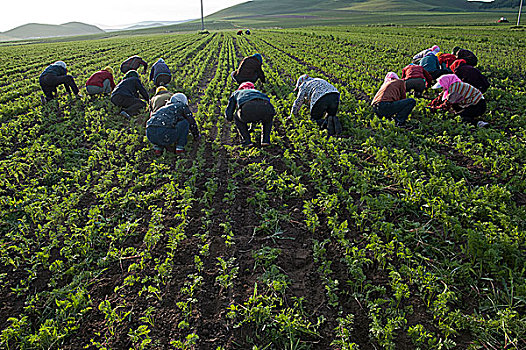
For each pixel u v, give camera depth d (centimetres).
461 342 389
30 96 1405
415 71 1168
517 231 516
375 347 389
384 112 966
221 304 452
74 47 4103
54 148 862
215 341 404
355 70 1736
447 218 548
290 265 512
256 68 1310
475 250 491
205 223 598
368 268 495
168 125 820
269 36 4225
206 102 1271
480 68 1566
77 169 787
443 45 2450
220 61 2178
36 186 747
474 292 446
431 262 496
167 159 837
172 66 1995
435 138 888
